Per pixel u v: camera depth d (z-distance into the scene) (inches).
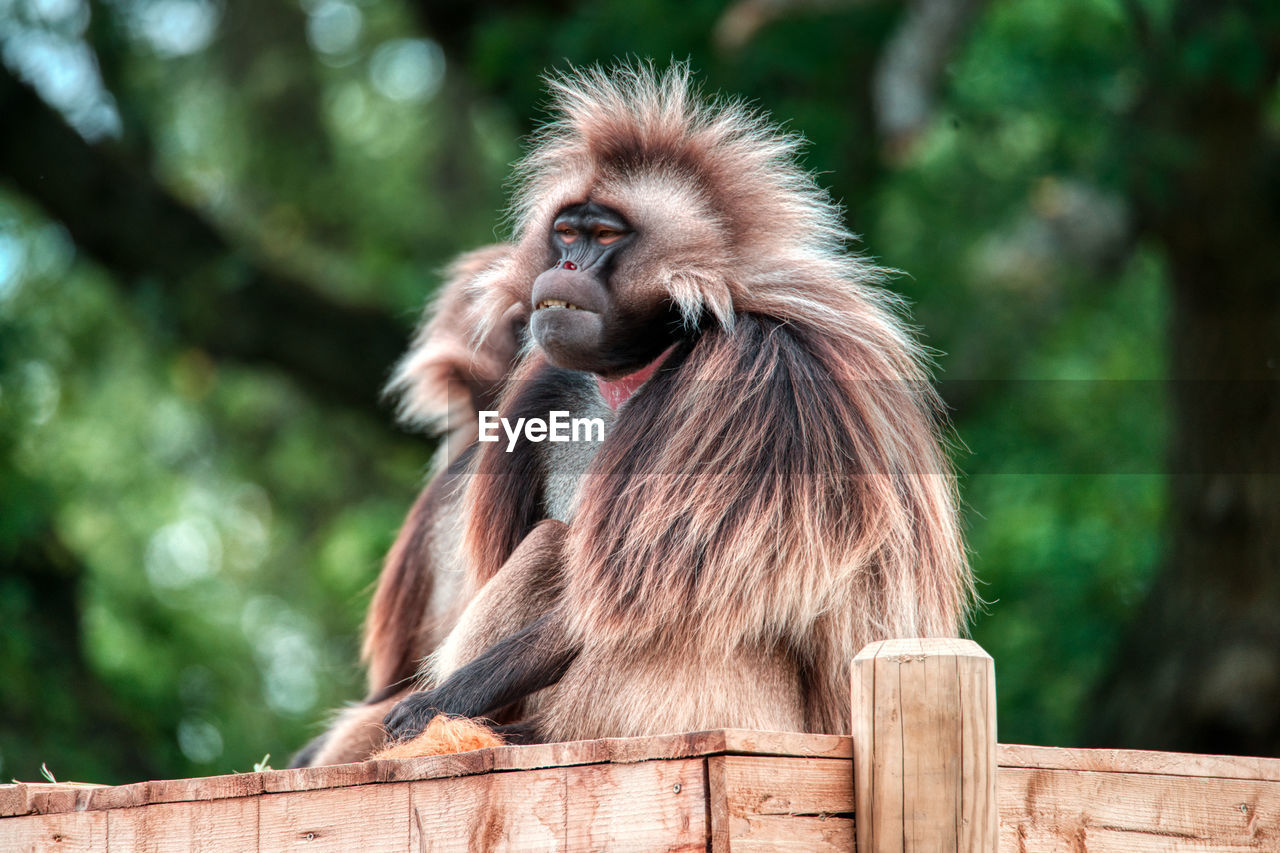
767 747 323.6
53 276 1498.5
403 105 2009.1
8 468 1162.0
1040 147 1258.0
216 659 1456.7
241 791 369.4
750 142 460.1
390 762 354.9
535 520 455.5
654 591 386.9
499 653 402.6
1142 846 369.4
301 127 1787.6
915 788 326.6
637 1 1171.9
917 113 1140.5
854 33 1190.3
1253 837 380.5
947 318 1301.7
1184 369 1124.5
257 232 1374.3
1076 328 1450.5
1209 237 1120.8
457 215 1774.1
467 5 1301.7
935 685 330.6
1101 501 1285.7
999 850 339.6
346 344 1241.4
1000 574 1253.1
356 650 1615.4
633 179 438.0
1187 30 1090.1
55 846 388.8
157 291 1218.6
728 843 313.4
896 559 403.9
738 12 1093.1
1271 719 999.0
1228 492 1054.4
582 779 333.1
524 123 1238.3
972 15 1144.2
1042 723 1192.8
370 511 1528.1
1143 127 1127.0
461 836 343.9
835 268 454.3
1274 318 1099.9
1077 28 1201.4
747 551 386.0
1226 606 1039.0
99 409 1683.1
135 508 1690.5
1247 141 1125.7
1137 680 1062.4
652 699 388.2
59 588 1171.9
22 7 1248.2
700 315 427.5
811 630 403.5
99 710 1147.9
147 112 1524.4
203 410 1760.6
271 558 1956.2
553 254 443.5
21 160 1183.6
